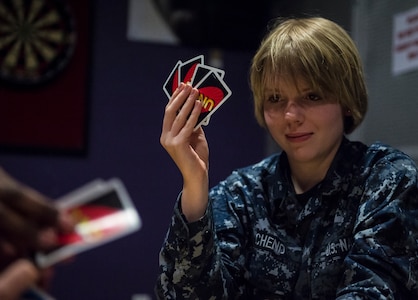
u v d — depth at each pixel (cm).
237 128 330
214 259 117
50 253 40
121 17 316
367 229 113
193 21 323
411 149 229
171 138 113
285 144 125
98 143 311
